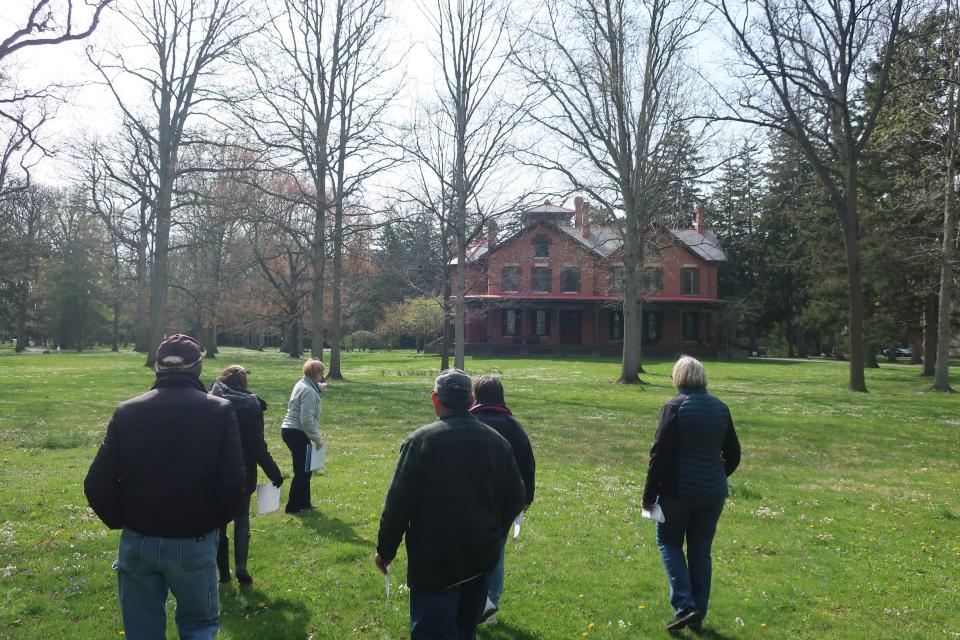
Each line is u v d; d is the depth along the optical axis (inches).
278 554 241.6
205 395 141.1
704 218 2354.8
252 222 1014.4
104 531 261.9
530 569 232.5
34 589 204.7
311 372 299.9
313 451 296.4
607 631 186.4
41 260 2112.5
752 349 2593.5
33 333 3203.7
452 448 135.9
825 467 441.4
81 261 2313.0
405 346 3075.8
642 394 892.0
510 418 186.5
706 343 2279.8
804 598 213.3
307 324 1967.3
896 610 203.5
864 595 215.9
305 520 282.8
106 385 856.3
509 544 259.8
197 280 1755.7
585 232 2240.4
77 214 2222.0
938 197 989.8
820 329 1742.1
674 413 183.6
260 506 222.7
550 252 2206.0
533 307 2257.6
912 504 340.5
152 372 1079.0
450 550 132.9
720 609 203.0
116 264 2192.4
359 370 1375.5
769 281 2404.0
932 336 1338.6
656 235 1249.4
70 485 335.3
